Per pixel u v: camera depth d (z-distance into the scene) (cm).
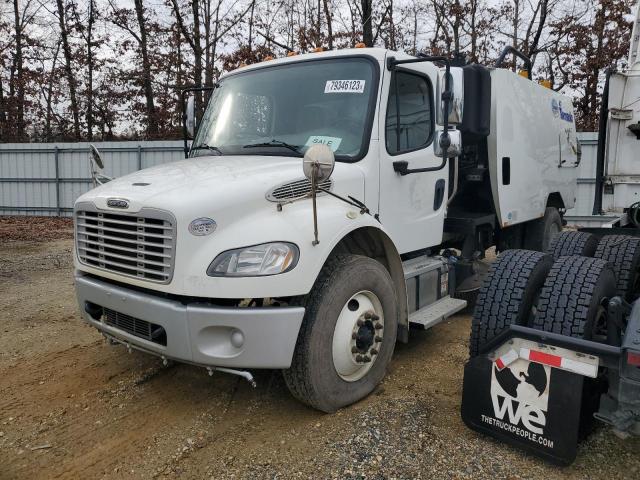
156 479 294
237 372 317
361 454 308
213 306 308
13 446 330
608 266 317
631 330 263
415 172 424
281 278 309
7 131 2880
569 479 285
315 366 333
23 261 963
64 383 419
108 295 346
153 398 390
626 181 552
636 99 544
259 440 330
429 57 389
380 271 376
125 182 370
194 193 318
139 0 2611
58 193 1914
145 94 2708
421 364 448
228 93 480
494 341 307
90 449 326
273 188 336
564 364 282
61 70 2844
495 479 285
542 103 696
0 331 550
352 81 414
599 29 2389
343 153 397
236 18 2431
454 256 545
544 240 723
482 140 581
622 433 274
